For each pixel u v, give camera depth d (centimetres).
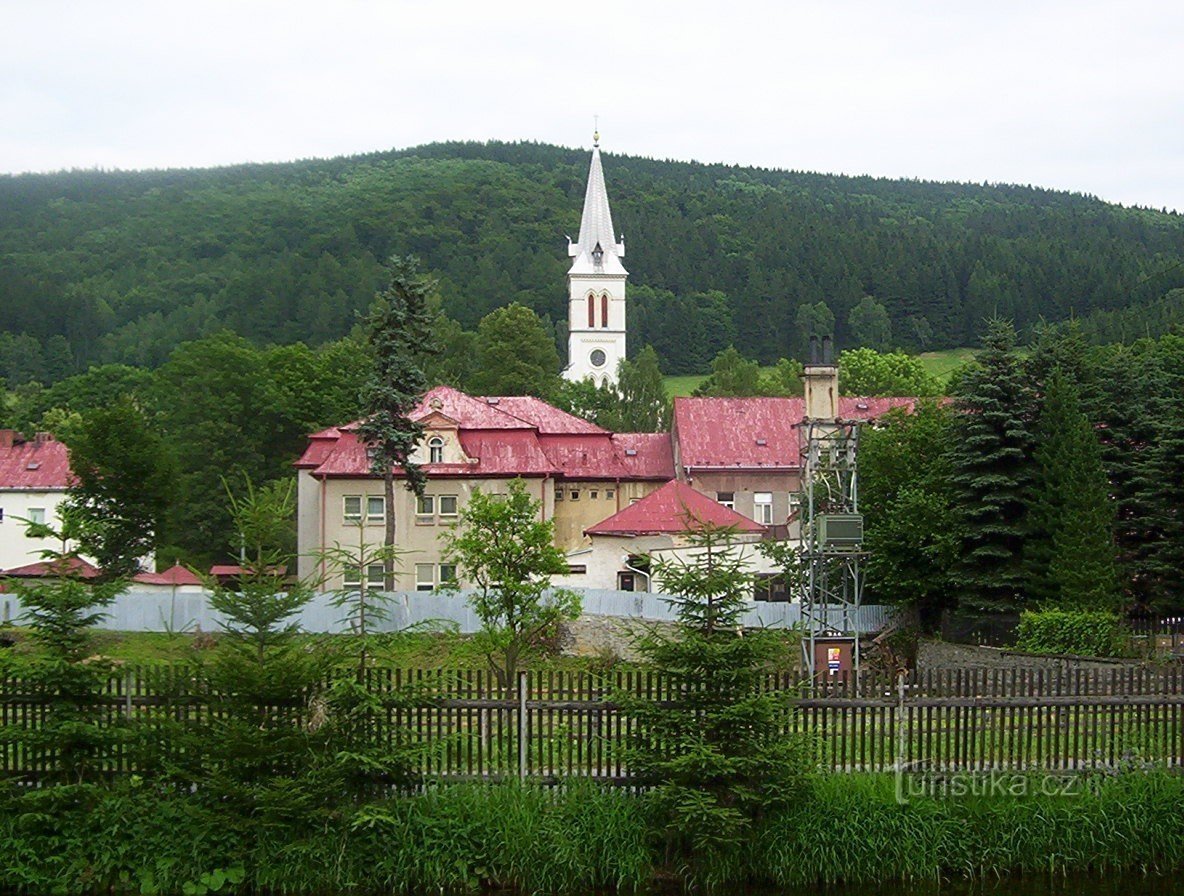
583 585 5812
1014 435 4566
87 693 2247
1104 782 2317
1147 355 5388
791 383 15275
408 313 5734
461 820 2189
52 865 2138
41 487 8512
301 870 2131
